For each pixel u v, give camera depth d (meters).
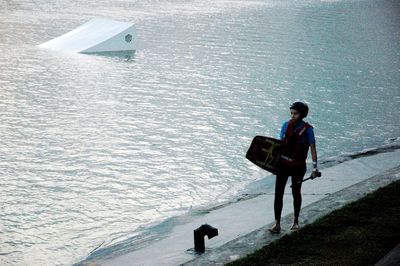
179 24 78.94
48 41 64.12
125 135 32.47
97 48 60.34
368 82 47.69
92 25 66.81
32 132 32.72
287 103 40.44
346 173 23.56
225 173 26.31
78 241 19.08
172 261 14.30
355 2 113.94
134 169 26.88
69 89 44.00
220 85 46.09
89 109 38.19
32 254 18.16
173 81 47.38
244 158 28.55
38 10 90.00
